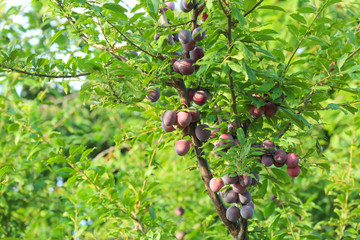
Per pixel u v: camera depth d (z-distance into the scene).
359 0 2.13
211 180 1.48
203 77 1.49
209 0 1.28
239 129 1.41
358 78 1.37
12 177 2.26
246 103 1.48
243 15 1.37
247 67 1.36
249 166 1.42
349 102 1.47
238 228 1.52
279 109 1.48
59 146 1.72
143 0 1.48
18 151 2.41
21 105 2.22
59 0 1.51
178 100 1.60
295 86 1.46
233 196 1.43
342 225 1.97
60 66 1.49
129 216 1.74
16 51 1.43
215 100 1.50
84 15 1.42
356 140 2.23
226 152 1.47
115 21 1.44
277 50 1.56
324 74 1.58
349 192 2.05
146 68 1.46
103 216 1.77
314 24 1.49
